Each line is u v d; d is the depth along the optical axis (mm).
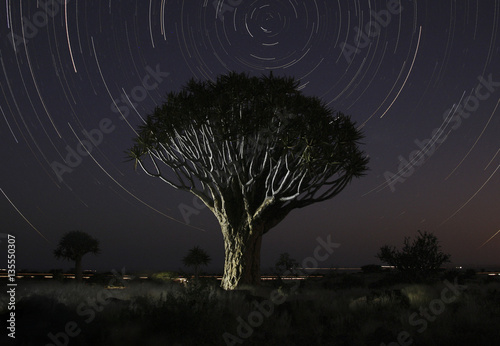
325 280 21016
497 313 8898
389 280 18188
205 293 9992
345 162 16000
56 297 10055
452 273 20312
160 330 7336
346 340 7434
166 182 17266
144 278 22797
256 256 16766
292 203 17281
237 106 15656
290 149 15359
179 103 16094
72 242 24453
